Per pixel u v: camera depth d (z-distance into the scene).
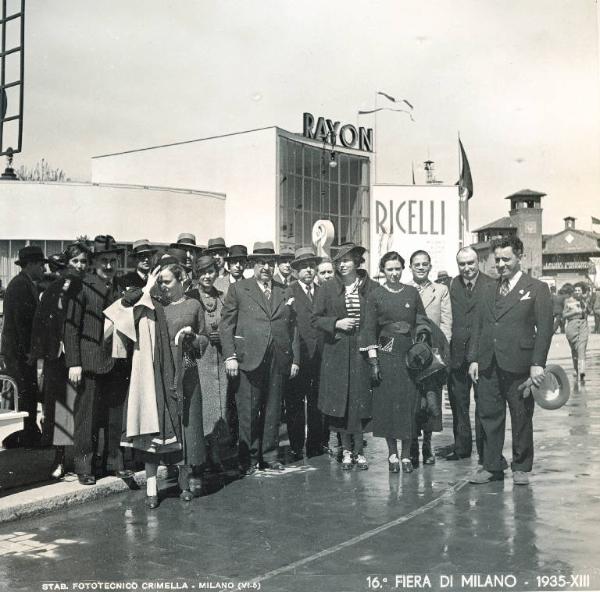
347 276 7.47
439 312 7.67
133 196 22.69
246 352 7.20
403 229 26.17
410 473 7.07
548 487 6.32
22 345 7.11
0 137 7.25
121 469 6.62
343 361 7.21
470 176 31.84
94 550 4.83
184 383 6.12
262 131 27.47
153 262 7.35
